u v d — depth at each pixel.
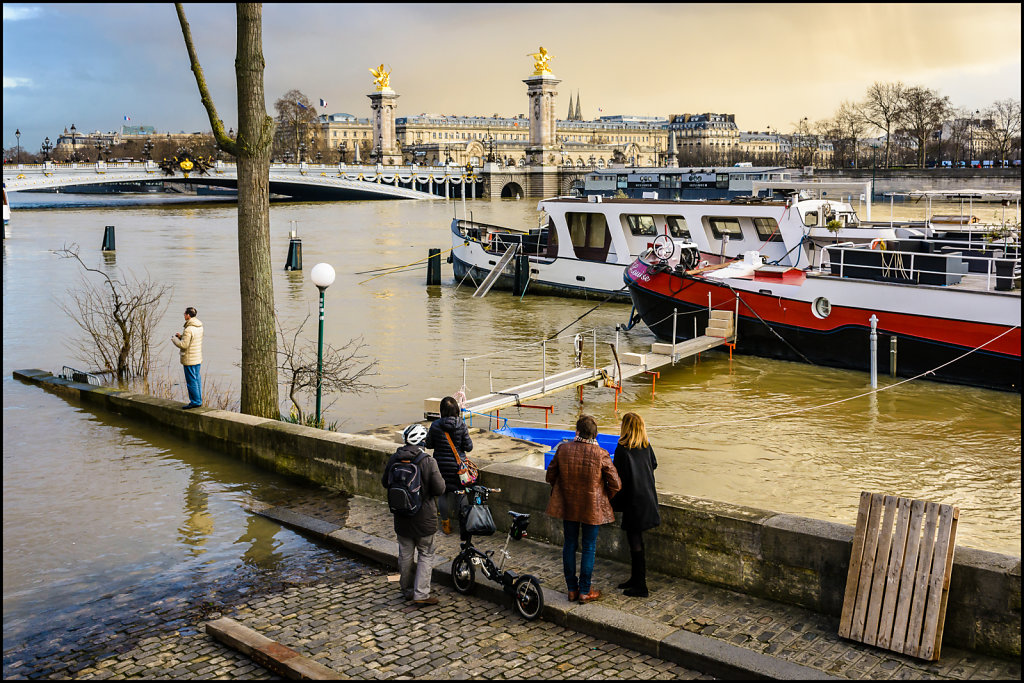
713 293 31.27
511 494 12.48
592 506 10.09
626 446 10.43
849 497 17.55
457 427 11.73
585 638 9.78
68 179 124.44
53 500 14.99
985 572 8.73
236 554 12.62
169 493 15.30
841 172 134.12
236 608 10.84
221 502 14.80
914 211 80.75
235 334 33.59
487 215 115.56
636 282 33.06
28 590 11.53
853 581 9.27
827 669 8.63
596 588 10.68
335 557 12.45
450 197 174.50
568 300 43.41
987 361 26.20
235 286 47.00
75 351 30.17
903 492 17.88
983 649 8.82
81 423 20.12
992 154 148.38
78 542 13.15
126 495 15.21
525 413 24.05
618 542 11.43
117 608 10.95
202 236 79.56
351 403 24.27
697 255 33.59
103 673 9.34
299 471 16.02
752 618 9.77
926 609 8.79
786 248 33.69
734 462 19.77
